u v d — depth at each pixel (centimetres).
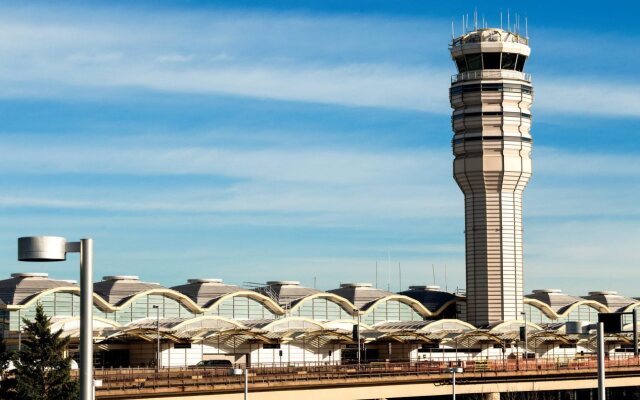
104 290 17312
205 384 11431
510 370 15012
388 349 18138
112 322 15900
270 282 19838
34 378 10456
